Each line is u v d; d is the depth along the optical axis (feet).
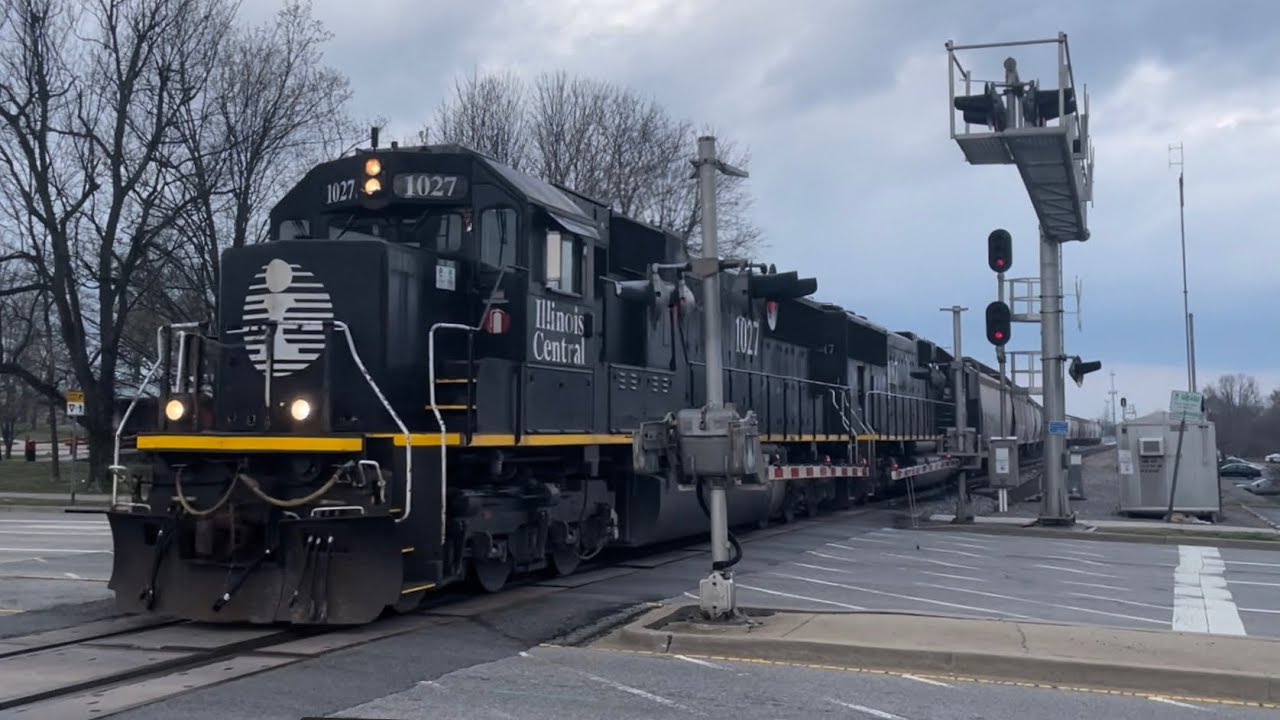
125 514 33.91
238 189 99.86
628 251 50.19
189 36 101.50
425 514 34.27
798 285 33.88
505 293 39.65
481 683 27.07
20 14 102.32
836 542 63.57
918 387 111.55
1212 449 85.15
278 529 32.63
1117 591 45.29
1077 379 76.13
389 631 33.45
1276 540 66.85
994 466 84.17
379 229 40.32
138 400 35.86
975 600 41.32
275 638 32.27
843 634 31.27
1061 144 60.39
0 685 26.11
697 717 24.17
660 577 45.96
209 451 33.32
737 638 30.48
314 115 104.12
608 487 48.85
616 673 28.25
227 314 36.60
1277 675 26.78
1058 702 25.94
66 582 44.55
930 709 25.11
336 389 35.06
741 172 34.53
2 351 111.65
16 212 108.06
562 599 39.60
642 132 132.57
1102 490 119.65
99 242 110.83
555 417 41.75
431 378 35.37
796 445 76.13
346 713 24.14
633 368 49.16
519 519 40.37
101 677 26.94
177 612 33.12
